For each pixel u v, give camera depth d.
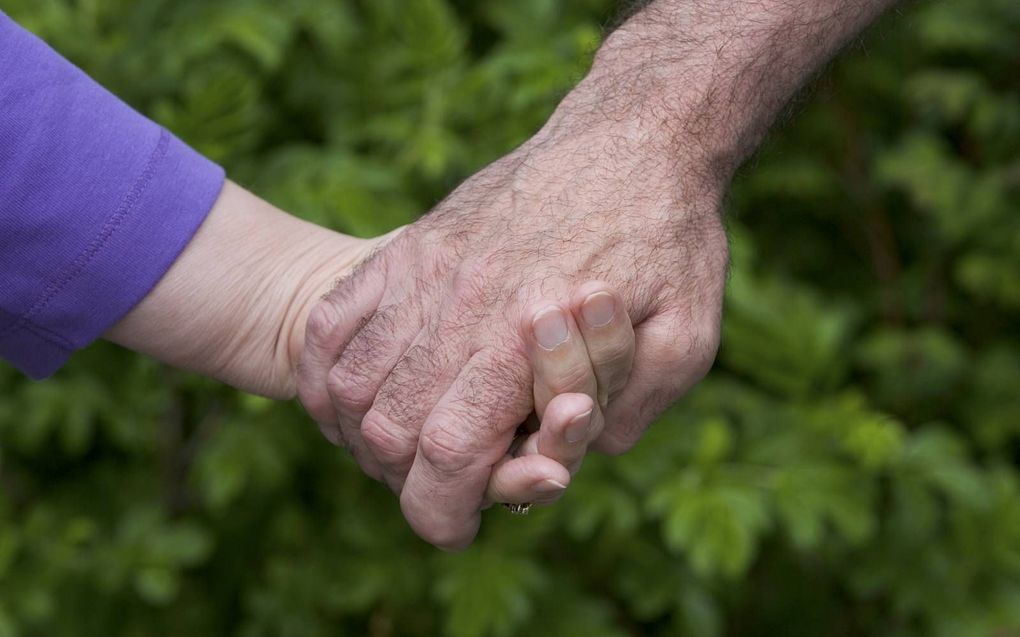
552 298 0.91
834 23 0.98
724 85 0.96
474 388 0.91
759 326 1.57
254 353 1.03
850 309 1.93
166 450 1.61
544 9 1.54
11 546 1.47
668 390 0.98
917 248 2.03
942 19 1.79
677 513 1.40
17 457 1.68
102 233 0.92
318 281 1.04
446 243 0.96
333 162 1.42
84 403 1.50
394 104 1.53
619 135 0.95
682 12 0.99
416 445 0.95
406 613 1.70
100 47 1.44
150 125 0.96
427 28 1.47
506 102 1.50
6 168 0.87
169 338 0.99
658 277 0.93
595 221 0.93
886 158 1.84
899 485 1.60
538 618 1.61
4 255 0.89
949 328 2.07
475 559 1.49
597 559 1.68
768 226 2.02
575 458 0.92
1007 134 1.91
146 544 1.52
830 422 1.58
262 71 1.56
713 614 1.60
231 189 1.02
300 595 1.62
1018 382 1.92
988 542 1.65
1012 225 1.87
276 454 1.48
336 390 0.97
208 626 1.71
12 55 0.87
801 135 1.89
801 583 1.85
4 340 0.93
